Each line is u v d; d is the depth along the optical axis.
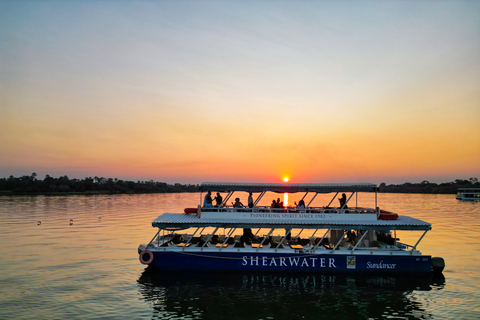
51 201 120.06
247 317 18.05
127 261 30.61
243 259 24.70
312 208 27.78
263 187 26.53
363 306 19.67
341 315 18.42
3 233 48.12
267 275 24.52
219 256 24.89
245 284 23.09
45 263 29.92
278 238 28.22
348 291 21.98
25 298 20.89
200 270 24.92
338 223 24.91
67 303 20.05
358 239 26.81
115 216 71.81
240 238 28.31
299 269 24.50
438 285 23.33
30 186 176.50
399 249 25.14
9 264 29.56
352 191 26.45
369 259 24.41
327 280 24.02
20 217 68.75
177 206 101.75
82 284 23.64
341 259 24.42
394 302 20.31
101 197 156.62
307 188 26.47
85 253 34.19
